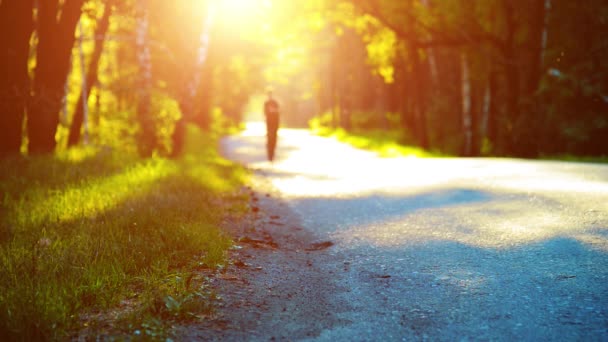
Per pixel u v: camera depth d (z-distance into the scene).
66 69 14.72
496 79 28.45
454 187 10.80
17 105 13.09
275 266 6.06
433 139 35.03
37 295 4.31
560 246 6.11
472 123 29.41
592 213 7.52
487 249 6.25
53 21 14.36
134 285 4.98
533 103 23.08
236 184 12.36
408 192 10.74
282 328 4.28
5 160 11.62
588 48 25.73
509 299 4.68
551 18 25.81
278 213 9.43
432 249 6.45
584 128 25.12
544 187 9.95
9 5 12.72
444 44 25.48
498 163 15.29
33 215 7.51
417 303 4.76
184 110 20.48
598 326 4.01
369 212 9.04
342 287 5.34
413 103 37.34
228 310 4.59
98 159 13.78
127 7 17.62
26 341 3.69
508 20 23.70
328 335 4.14
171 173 11.92
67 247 5.77
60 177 10.55
